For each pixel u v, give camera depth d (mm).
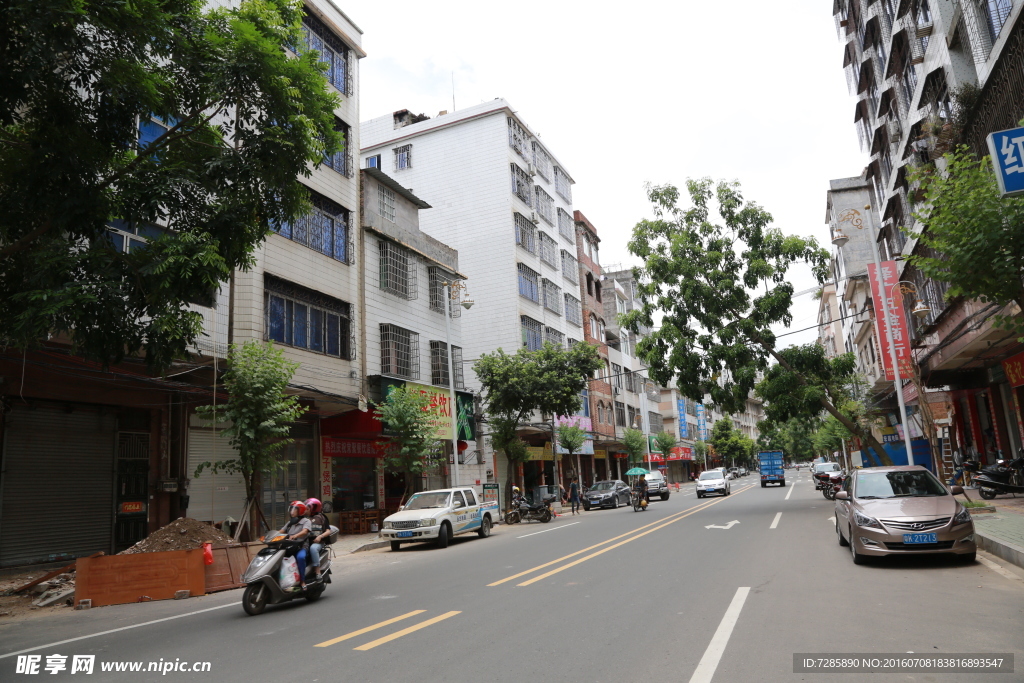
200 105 10070
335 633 7168
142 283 8805
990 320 14867
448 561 13688
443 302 27844
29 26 7484
